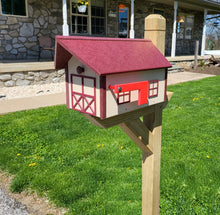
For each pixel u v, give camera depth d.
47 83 7.13
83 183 2.59
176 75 10.01
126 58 1.25
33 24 8.53
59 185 2.55
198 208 2.24
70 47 1.10
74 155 3.15
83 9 9.55
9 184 2.65
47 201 2.38
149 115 1.63
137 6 11.62
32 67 6.70
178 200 2.34
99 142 3.51
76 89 1.29
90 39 1.22
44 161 3.02
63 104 5.29
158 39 1.52
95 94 1.18
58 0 8.94
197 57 12.76
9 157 3.09
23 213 2.23
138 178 2.68
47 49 8.99
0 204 2.35
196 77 9.40
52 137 3.63
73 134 3.75
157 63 1.38
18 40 8.34
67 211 2.24
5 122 4.13
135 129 1.51
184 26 14.87
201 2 12.16
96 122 1.25
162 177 2.67
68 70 1.31
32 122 4.18
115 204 2.31
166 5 13.08
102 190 2.50
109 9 10.50
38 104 5.23
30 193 2.50
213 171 2.76
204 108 5.12
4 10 7.89
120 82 1.20
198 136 3.68
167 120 4.39
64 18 7.46
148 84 1.36
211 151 3.21
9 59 8.27
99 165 2.93
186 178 2.65
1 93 6.00
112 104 1.19
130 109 1.30
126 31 11.53
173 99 5.84
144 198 1.86
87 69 1.19
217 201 2.32
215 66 12.85
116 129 3.97
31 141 3.50
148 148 1.65
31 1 8.34
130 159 3.06
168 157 3.07
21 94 6.10
